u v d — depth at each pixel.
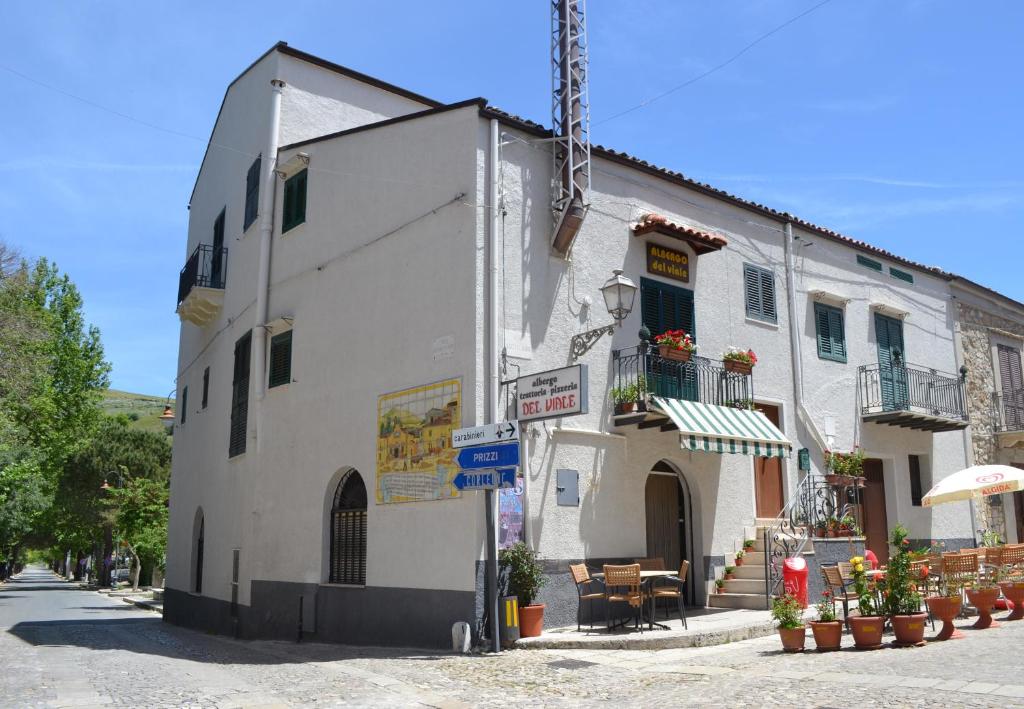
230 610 16.75
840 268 18.62
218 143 21.28
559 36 13.84
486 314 12.24
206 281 20.33
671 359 13.91
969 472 14.57
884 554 18.12
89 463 47.28
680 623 12.27
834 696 6.91
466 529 11.58
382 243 14.10
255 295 17.09
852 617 9.66
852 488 17.00
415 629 12.05
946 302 21.47
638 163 14.73
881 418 17.88
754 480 15.61
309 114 17.73
